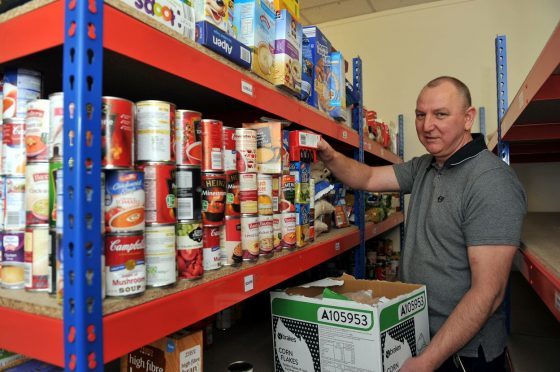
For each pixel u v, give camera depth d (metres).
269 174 1.20
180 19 0.88
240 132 1.09
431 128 1.62
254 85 1.13
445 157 1.69
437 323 1.51
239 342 1.70
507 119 2.15
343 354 1.16
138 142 0.78
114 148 0.67
